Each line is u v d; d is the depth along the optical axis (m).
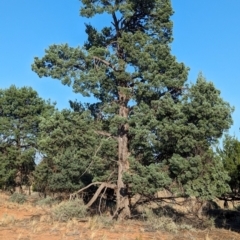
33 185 35.66
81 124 21.59
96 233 16.69
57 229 17.11
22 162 38.06
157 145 19.89
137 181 19.38
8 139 39.59
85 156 22.03
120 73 21.55
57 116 21.66
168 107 19.83
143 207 23.88
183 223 20.81
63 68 21.03
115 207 23.30
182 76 21.45
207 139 20.08
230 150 24.22
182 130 19.41
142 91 20.77
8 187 38.72
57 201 28.09
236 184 22.77
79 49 21.41
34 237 15.27
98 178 22.34
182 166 19.28
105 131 23.06
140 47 21.59
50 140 21.34
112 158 22.25
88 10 22.03
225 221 23.83
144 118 20.05
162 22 22.77
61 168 26.39
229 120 20.09
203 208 27.59
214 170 19.62
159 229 18.89
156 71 20.98
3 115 40.00
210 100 19.92
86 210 21.59
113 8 21.84
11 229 17.03
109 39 23.70
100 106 22.97
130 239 15.94
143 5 22.73
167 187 20.08
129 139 21.98
